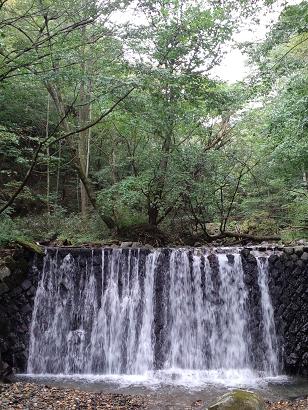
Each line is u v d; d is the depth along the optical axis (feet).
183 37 30.86
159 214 38.58
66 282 26.43
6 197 44.55
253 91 30.17
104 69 26.89
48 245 31.12
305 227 37.88
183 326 26.81
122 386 21.88
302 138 30.66
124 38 25.12
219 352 26.66
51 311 25.86
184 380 23.52
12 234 26.66
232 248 30.42
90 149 53.16
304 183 39.86
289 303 26.78
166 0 28.12
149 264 27.27
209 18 32.07
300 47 34.09
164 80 26.96
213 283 27.43
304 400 19.51
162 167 35.96
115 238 36.86
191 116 34.60
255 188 44.04
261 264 27.50
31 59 24.79
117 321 26.50
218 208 39.86
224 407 13.97
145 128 34.60
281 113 28.94
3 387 18.94
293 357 25.84
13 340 24.32
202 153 36.78
